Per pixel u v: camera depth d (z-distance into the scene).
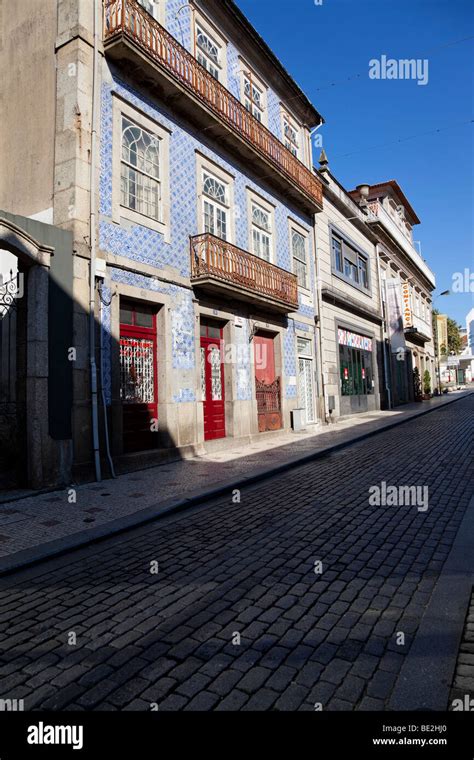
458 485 6.53
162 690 2.49
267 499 6.44
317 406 15.91
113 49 8.26
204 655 2.79
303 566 4.04
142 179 9.08
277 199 14.25
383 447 10.50
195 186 10.52
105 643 2.96
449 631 2.94
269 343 13.73
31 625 3.23
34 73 8.47
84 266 7.70
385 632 2.97
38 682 2.59
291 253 14.86
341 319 18.34
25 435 7.00
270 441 12.07
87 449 7.50
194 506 6.30
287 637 2.95
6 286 7.30
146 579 3.94
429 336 35.31
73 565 4.35
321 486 7.00
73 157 7.71
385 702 2.35
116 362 8.14
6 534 5.05
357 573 3.86
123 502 6.26
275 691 2.45
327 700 2.38
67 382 7.33
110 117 8.37
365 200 24.02
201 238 10.20
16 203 8.44
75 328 7.48
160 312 9.34
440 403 25.45
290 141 15.73
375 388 21.73
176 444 9.41
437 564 3.97
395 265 26.39
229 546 4.62
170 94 9.52
